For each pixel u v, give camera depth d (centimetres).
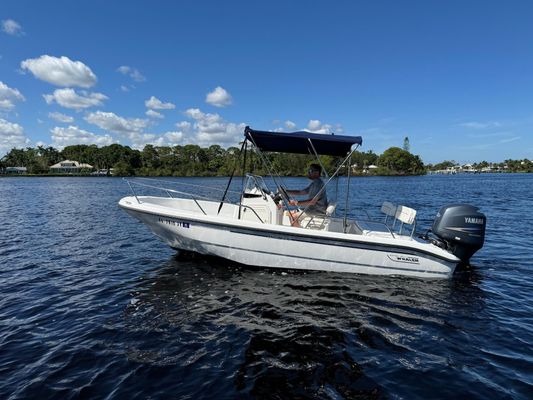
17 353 374
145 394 306
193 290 542
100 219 1362
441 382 324
